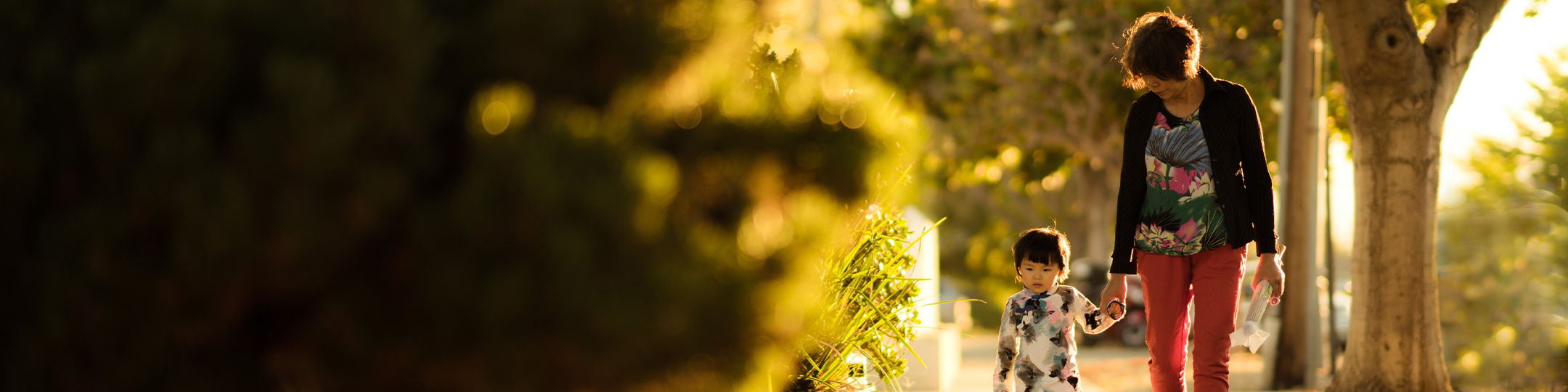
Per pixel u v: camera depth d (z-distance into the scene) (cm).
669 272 658
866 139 746
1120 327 2514
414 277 661
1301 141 1306
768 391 732
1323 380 1334
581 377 657
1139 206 893
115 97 653
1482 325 1177
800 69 769
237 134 649
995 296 4950
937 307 1224
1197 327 883
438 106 698
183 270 648
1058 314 935
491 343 646
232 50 666
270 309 691
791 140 740
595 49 723
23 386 701
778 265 729
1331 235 1391
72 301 678
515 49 719
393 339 673
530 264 642
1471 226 1206
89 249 666
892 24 2445
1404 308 1059
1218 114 875
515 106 678
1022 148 2556
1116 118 2361
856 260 917
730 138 735
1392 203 1058
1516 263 1183
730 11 738
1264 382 1316
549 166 640
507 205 637
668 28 728
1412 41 1038
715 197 736
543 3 715
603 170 652
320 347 689
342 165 648
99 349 683
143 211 656
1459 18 1049
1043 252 935
